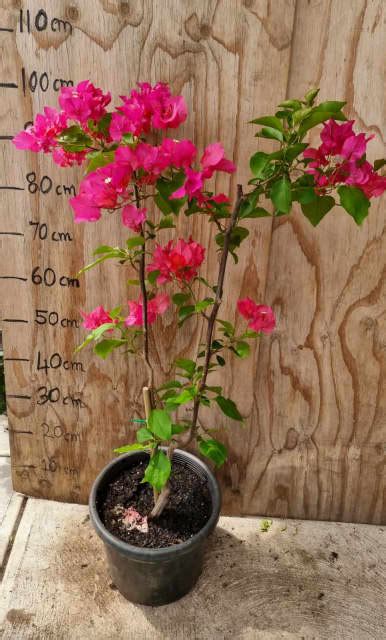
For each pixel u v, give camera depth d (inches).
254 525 64.5
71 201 38.3
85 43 45.2
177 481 58.1
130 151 35.6
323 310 54.2
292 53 44.7
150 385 50.9
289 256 51.9
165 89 40.1
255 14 43.2
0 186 50.5
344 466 62.4
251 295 53.3
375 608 55.7
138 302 54.1
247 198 40.6
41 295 55.2
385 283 52.5
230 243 44.3
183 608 54.9
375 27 43.3
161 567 50.7
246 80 45.3
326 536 63.5
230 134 47.1
